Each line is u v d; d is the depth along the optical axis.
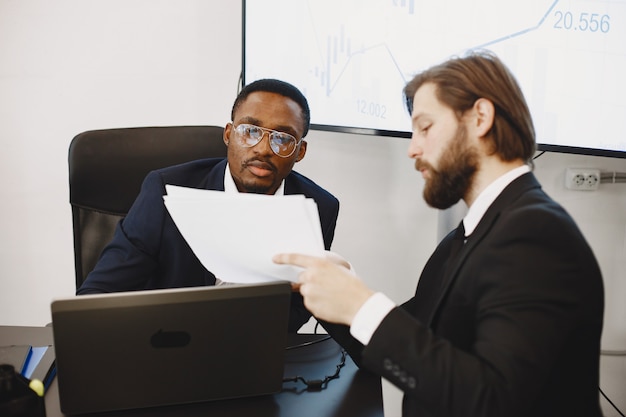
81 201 1.66
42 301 2.30
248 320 1.00
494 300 0.87
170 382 1.01
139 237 1.46
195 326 0.98
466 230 1.02
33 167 2.20
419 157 1.01
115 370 0.98
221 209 1.01
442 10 1.92
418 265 2.28
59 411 1.03
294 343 1.32
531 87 1.92
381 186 2.22
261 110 1.42
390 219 2.25
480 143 0.97
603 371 2.29
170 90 2.16
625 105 1.93
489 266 0.89
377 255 2.27
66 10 2.09
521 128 0.97
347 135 2.18
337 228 2.25
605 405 2.29
